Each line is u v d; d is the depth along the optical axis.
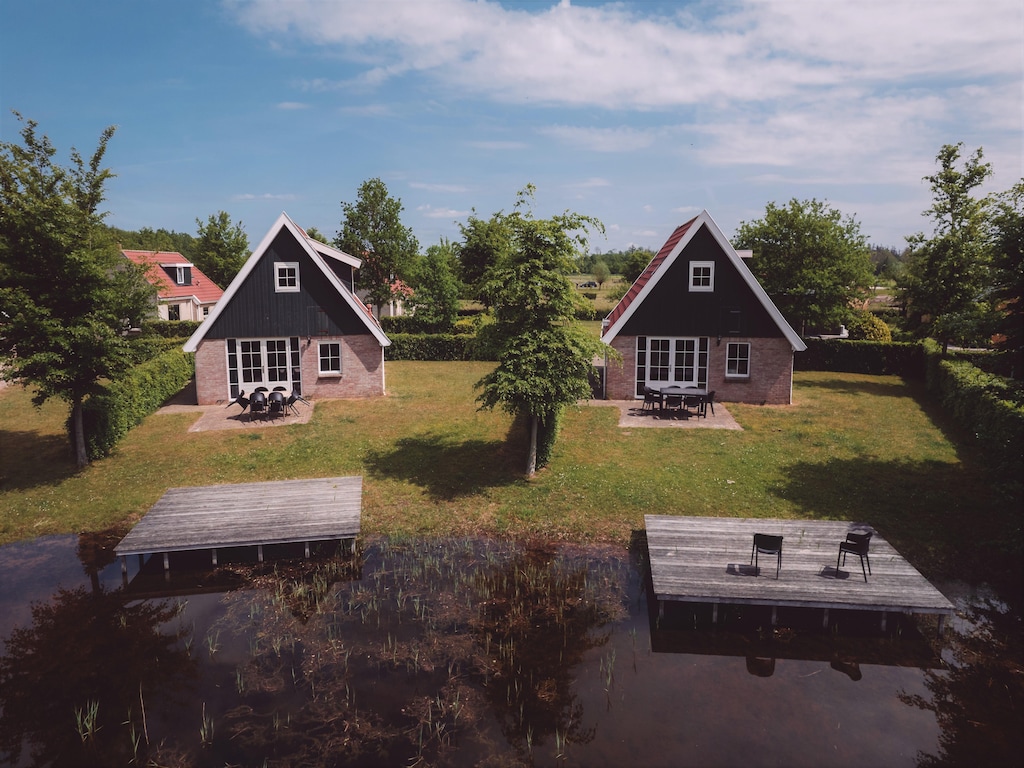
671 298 22.98
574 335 15.09
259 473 16.69
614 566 12.34
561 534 13.61
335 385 24.22
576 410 22.08
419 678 9.03
